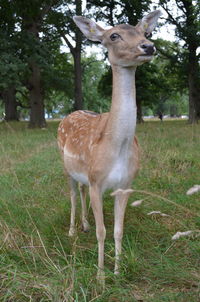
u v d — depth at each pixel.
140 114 26.22
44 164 7.13
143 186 5.52
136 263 3.20
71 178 4.31
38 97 18.98
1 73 13.36
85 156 3.62
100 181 3.28
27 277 2.89
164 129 14.05
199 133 11.55
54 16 20.92
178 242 3.73
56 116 55.69
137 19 21.28
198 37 21.02
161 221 4.32
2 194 5.09
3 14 16.02
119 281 3.00
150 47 2.96
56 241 3.85
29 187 5.71
